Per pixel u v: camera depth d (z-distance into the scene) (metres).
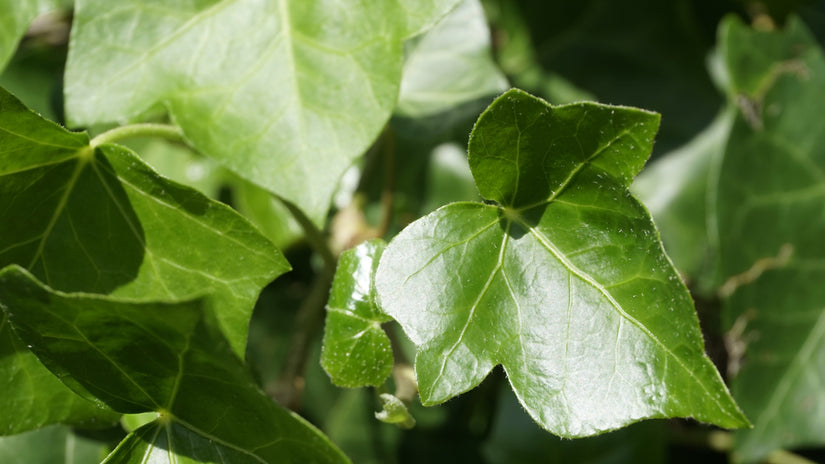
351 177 0.43
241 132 0.34
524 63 0.44
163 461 0.33
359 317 0.33
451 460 0.43
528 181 0.32
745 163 0.40
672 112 0.43
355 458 0.43
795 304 0.40
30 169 0.32
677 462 0.42
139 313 0.31
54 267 0.33
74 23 0.34
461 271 0.32
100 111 0.34
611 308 0.32
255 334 0.44
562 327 0.32
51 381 0.34
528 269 0.33
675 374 0.32
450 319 0.32
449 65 0.41
